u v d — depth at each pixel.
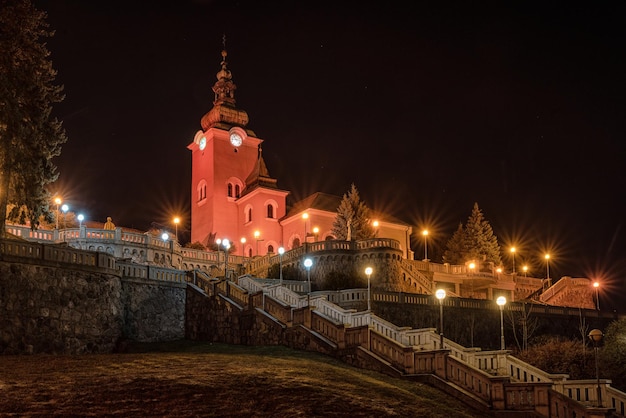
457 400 25.61
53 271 31.12
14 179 35.38
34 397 18.56
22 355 27.81
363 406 21.41
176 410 18.64
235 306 37.09
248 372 23.67
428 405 23.59
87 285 32.72
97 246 52.56
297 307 34.91
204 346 35.78
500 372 27.61
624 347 38.47
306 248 58.22
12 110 33.75
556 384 26.39
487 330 52.16
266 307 35.56
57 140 36.75
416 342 30.03
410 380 27.39
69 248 32.34
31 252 30.52
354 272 56.19
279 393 21.30
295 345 33.00
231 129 92.06
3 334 28.41
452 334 49.72
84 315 32.22
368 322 32.47
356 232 75.06
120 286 35.53
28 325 29.50
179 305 40.19
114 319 34.16
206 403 19.50
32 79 35.09
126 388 20.19
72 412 17.61
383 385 25.05
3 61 33.97
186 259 62.44
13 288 29.20
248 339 35.78
